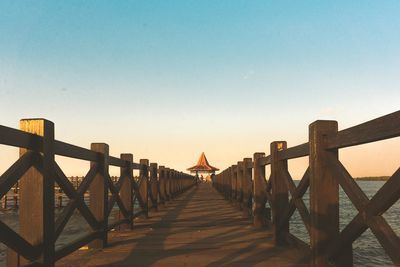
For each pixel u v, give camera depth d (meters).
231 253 5.16
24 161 3.20
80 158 4.71
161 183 13.13
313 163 3.98
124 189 7.65
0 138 2.76
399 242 2.55
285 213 5.36
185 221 8.73
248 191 9.36
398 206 43.56
